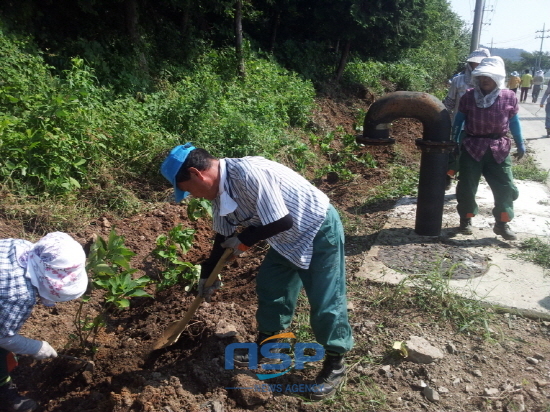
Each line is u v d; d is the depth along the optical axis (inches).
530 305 152.6
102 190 222.2
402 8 571.5
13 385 118.1
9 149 203.3
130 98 297.7
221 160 107.0
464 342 138.6
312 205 110.3
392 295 158.4
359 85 617.9
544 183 288.0
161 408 115.2
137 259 187.6
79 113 233.1
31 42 307.0
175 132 285.7
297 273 124.1
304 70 562.6
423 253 189.9
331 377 121.4
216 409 115.0
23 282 94.6
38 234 188.7
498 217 200.7
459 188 205.0
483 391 121.0
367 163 334.3
